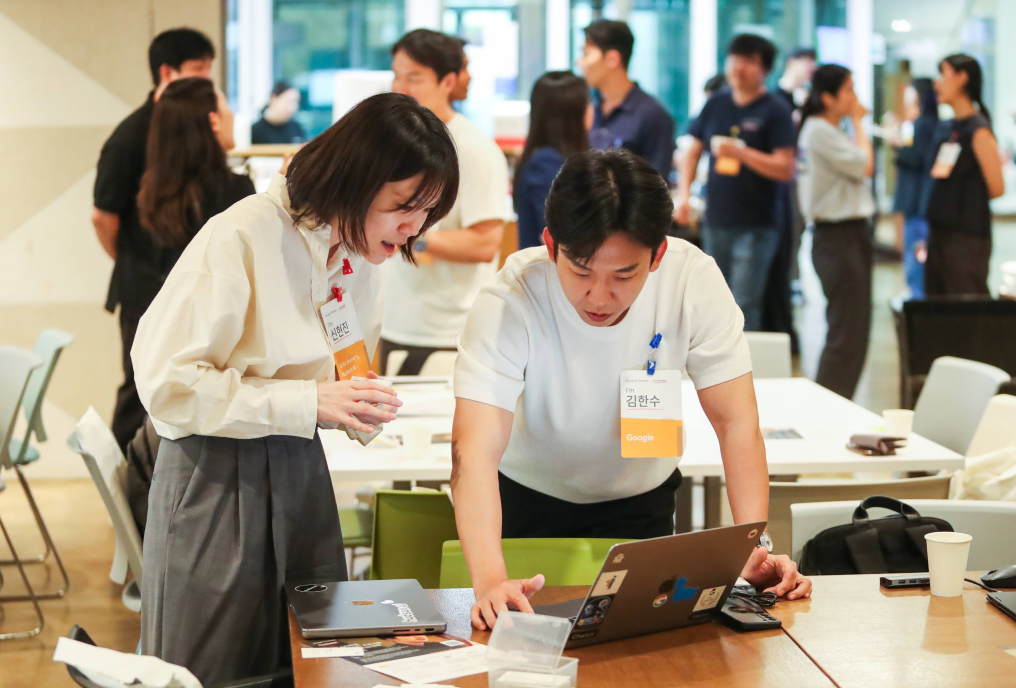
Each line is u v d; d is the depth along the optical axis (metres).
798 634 1.60
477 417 1.83
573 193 1.58
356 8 8.38
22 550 4.48
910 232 6.74
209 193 3.54
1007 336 4.85
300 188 1.75
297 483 1.88
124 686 1.37
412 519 2.53
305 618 1.61
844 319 5.98
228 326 1.74
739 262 6.06
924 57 7.95
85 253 5.47
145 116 4.00
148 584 1.87
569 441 1.99
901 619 1.66
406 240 1.86
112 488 2.62
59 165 5.41
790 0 8.70
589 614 1.51
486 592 1.65
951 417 3.48
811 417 3.39
